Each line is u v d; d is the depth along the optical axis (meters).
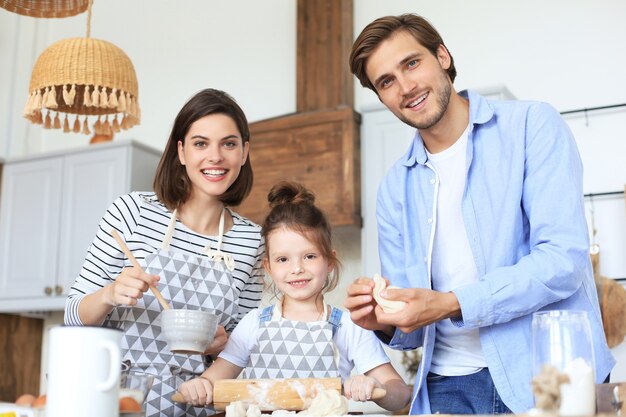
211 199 1.76
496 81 3.41
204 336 1.45
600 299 2.98
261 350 1.70
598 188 3.13
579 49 3.29
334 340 1.71
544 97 3.31
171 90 4.25
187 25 4.28
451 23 3.55
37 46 4.57
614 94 3.19
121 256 1.67
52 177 3.96
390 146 3.30
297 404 1.27
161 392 1.58
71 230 3.83
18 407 1.10
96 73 2.36
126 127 2.63
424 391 1.57
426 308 1.34
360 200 3.33
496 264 1.47
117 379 1.03
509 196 1.48
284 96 3.90
